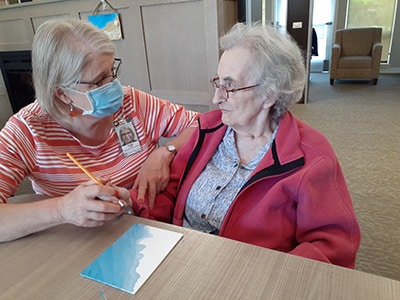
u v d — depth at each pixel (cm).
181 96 220
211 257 67
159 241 73
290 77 92
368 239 184
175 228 78
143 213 105
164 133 144
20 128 99
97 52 98
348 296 55
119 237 76
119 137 124
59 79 97
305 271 61
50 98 100
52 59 95
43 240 77
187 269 64
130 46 224
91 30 99
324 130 357
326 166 88
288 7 435
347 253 85
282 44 91
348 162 277
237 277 61
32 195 98
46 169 104
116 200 80
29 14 252
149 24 210
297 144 92
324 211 87
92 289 61
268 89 92
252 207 95
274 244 92
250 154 105
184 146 122
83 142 114
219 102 97
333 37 711
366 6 666
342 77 602
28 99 296
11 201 95
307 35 441
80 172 111
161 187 116
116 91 107
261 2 555
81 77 98
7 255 72
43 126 105
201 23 192
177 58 211
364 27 651
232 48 94
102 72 101
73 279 64
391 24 664
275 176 91
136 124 130
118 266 66
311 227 89
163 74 221
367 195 226
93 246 73
